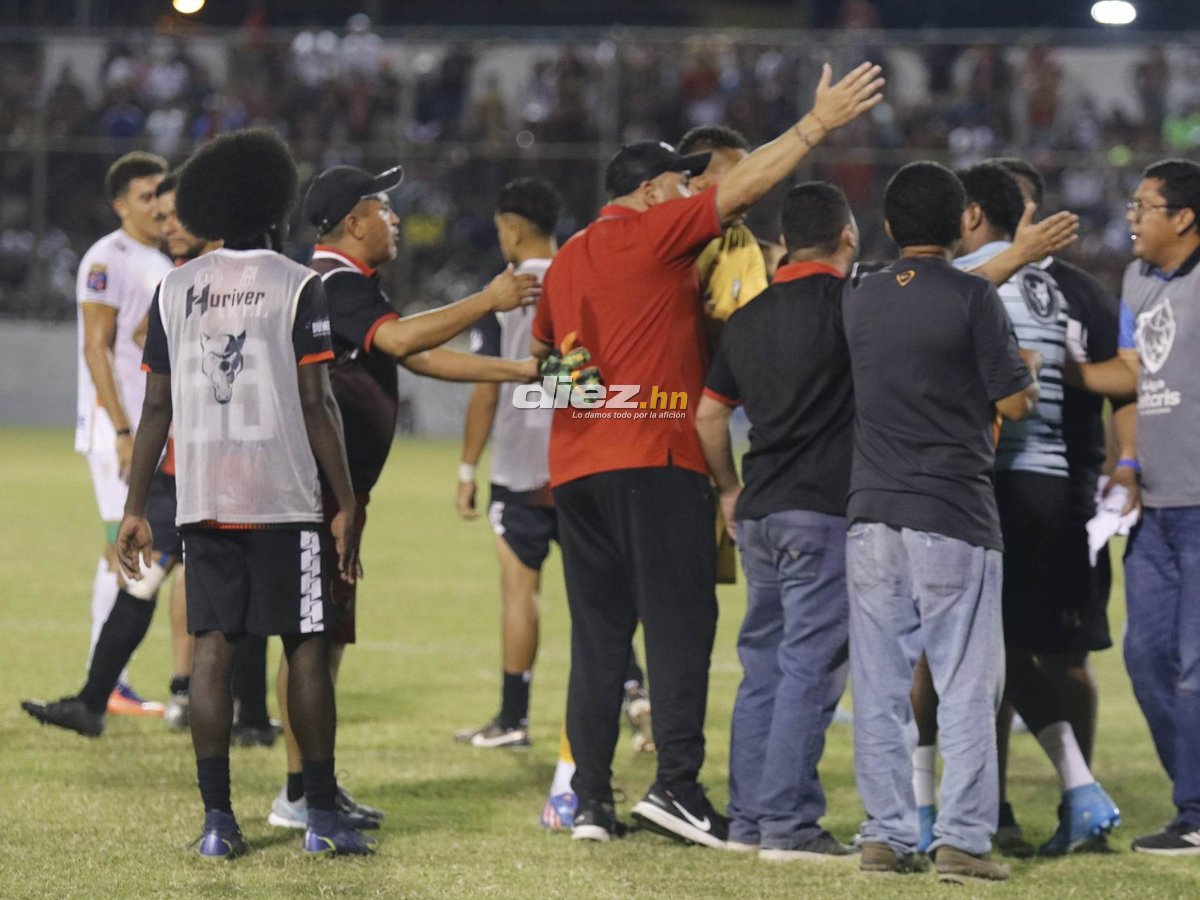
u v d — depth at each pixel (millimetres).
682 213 9609
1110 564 10617
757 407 9672
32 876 8781
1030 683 10148
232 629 9219
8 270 55000
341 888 8664
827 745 13289
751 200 9539
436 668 16234
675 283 9836
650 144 10289
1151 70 51156
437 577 23016
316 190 10195
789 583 9672
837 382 9562
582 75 55625
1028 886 8969
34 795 10727
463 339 50500
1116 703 15203
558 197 13164
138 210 13883
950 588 9023
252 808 10555
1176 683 10312
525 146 52094
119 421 13352
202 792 9336
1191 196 9938
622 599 10180
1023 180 11070
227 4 69312
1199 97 50812
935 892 8805
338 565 9828
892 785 9242
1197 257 10016
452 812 10719
